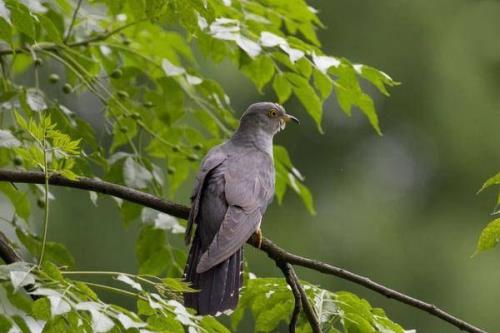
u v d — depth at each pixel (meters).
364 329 8.92
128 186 10.24
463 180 18.67
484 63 18.30
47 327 7.15
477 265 18.44
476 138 18.47
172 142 11.45
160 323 7.72
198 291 8.24
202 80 10.77
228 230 9.21
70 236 17.39
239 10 10.48
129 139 10.60
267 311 9.34
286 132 18.59
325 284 18.20
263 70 10.13
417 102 18.45
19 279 6.96
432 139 18.58
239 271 9.14
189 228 9.09
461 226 18.66
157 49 11.59
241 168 10.02
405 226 18.67
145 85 11.30
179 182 11.58
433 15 18.27
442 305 18.28
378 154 18.77
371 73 9.66
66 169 7.97
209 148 11.51
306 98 10.25
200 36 9.95
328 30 18.16
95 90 11.09
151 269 10.69
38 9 8.97
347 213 18.58
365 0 18.20
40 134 7.59
